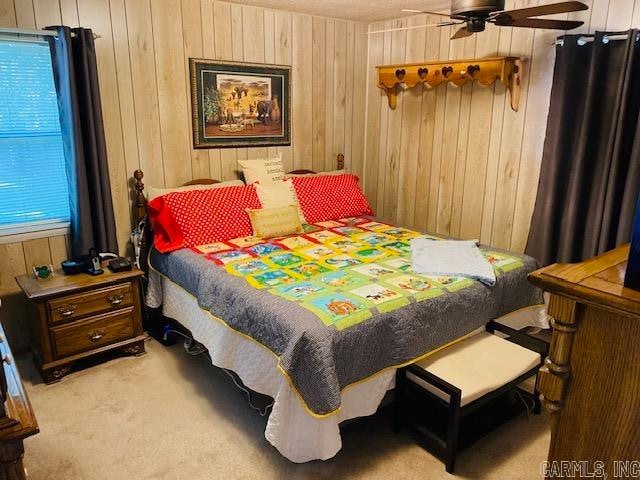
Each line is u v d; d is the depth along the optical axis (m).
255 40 3.79
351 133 4.59
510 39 3.42
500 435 2.39
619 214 2.95
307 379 1.96
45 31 2.82
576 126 3.07
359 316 2.11
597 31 2.84
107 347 2.98
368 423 2.46
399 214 4.51
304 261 2.87
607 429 0.71
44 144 3.05
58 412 2.52
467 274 2.60
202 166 3.73
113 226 3.24
